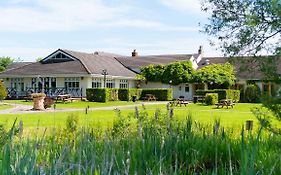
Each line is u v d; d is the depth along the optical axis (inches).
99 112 1082.1
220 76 2089.1
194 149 175.5
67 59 2203.5
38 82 2146.9
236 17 354.0
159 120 249.4
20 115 945.5
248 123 201.5
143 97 2118.6
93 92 1893.5
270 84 308.2
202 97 1820.9
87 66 2098.9
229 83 2063.2
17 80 2199.8
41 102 1272.1
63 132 269.3
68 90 2074.3
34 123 684.1
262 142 209.3
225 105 1459.2
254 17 319.3
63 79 2103.8
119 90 1994.3
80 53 2284.7
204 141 189.5
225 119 826.2
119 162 146.2
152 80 2290.8
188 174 155.0
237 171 148.2
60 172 129.5
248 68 347.3
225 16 359.6
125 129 281.0
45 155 147.8
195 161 164.6
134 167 142.1
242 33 341.4
